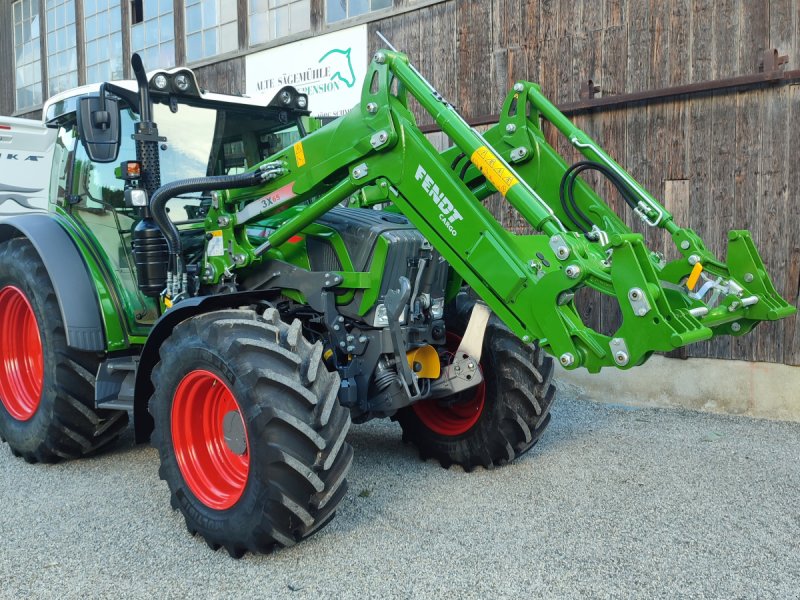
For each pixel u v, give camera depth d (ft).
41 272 13.00
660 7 16.49
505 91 19.08
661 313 8.42
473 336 11.51
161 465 10.28
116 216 12.72
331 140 10.87
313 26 23.17
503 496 11.37
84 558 9.36
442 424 13.07
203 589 8.54
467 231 9.86
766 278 10.66
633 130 17.12
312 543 9.71
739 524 10.22
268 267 11.87
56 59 34.30
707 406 16.83
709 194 16.22
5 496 11.61
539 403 12.28
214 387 10.10
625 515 10.55
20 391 13.94
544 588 8.42
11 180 23.65
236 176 11.32
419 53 20.70
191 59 27.50
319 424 9.08
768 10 15.16
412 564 9.06
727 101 15.83
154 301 12.80
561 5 17.98
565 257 8.87
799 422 15.60
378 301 11.02
